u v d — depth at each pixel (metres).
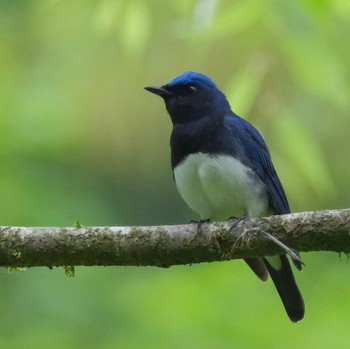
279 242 8.37
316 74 10.39
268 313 11.38
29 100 14.05
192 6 11.52
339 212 8.34
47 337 12.07
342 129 13.85
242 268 12.08
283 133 10.75
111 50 14.24
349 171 14.33
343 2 10.23
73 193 14.28
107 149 15.45
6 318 12.84
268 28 11.34
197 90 11.14
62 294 12.91
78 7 13.55
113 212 14.82
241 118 10.95
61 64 14.21
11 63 14.72
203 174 10.44
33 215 13.52
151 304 11.75
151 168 15.62
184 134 10.55
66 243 8.87
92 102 14.86
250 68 10.71
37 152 14.11
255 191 10.59
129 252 8.84
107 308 12.80
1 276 13.16
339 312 11.32
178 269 12.53
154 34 13.80
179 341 11.30
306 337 11.07
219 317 11.34
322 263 12.90
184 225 8.84
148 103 15.08
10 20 14.91
